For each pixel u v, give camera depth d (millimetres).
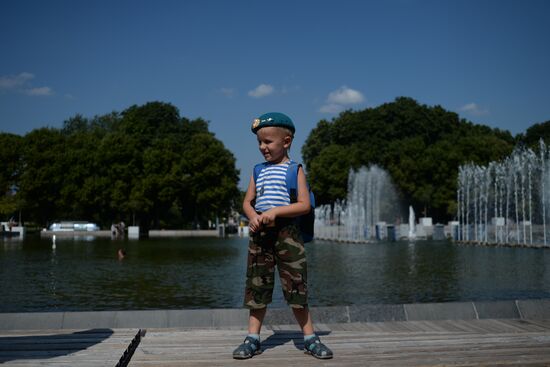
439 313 6609
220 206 56969
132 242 35031
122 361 3799
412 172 56500
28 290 12180
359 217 46562
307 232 4289
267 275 4148
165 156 53812
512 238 33125
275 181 4230
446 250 25594
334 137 64938
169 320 6336
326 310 6473
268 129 4301
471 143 58344
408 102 64062
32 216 56938
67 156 53156
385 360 3801
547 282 13320
